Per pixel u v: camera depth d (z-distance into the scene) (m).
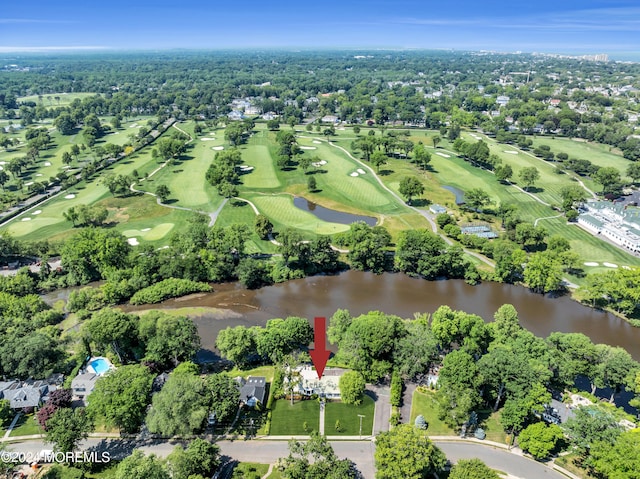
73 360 95.00
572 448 74.31
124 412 73.94
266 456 73.81
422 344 88.44
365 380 89.69
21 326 99.75
